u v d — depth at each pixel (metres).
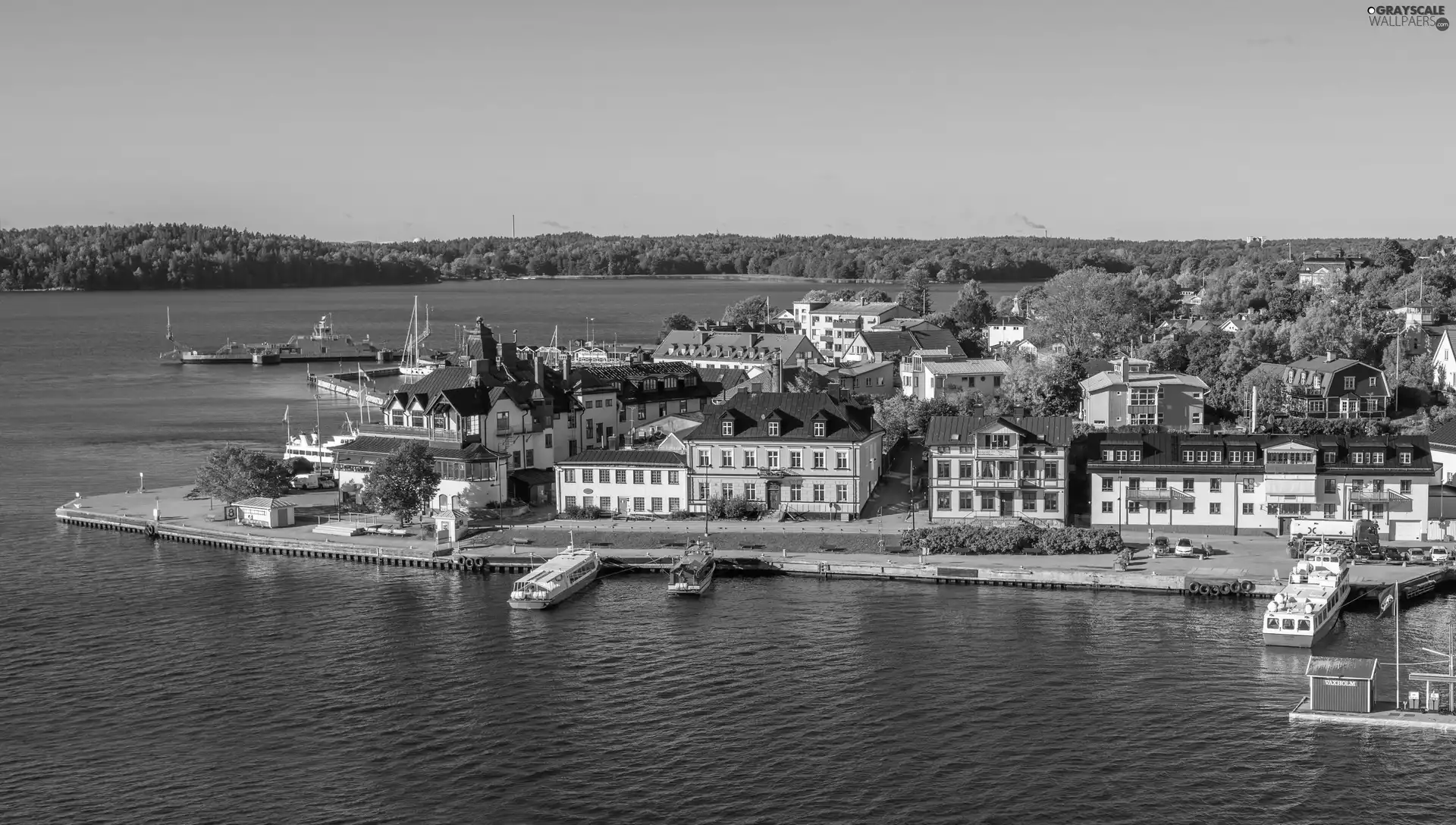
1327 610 131.88
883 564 153.25
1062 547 156.25
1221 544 158.88
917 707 114.38
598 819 96.19
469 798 99.38
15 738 110.06
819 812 96.62
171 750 107.81
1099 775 101.69
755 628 135.50
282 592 149.50
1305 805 96.81
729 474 175.75
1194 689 117.38
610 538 166.12
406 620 139.25
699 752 106.38
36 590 150.50
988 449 167.38
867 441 176.12
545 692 118.75
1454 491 168.62
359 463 188.12
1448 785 99.50
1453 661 122.12
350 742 109.12
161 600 146.88
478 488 182.00
